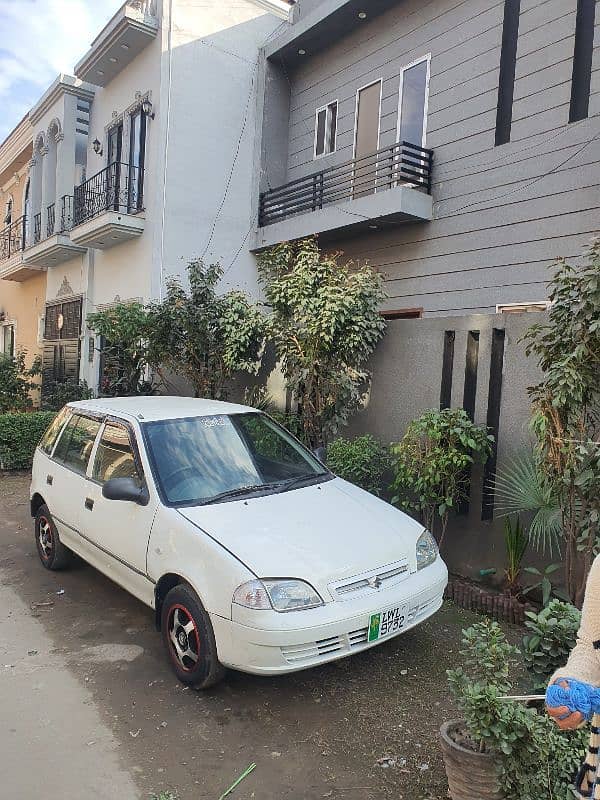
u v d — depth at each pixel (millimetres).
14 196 20281
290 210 11367
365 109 10719
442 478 5262
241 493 4281
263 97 12164
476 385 5504
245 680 3881
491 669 2623
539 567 4926
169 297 9070
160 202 11141
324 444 7008
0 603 5094
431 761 3100
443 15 9195
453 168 9000
